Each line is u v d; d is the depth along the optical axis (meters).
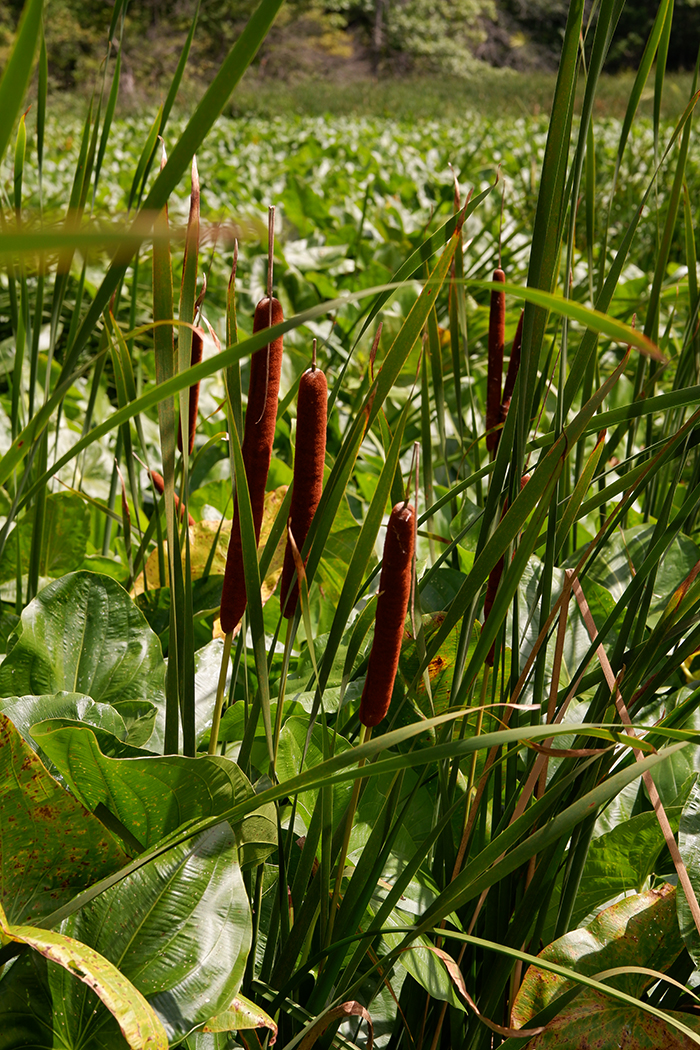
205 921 1.08
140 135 9.30
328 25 30.19
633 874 1.26
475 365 2.95
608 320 0.78
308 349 2.93
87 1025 1.08
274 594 1.55
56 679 1.36
